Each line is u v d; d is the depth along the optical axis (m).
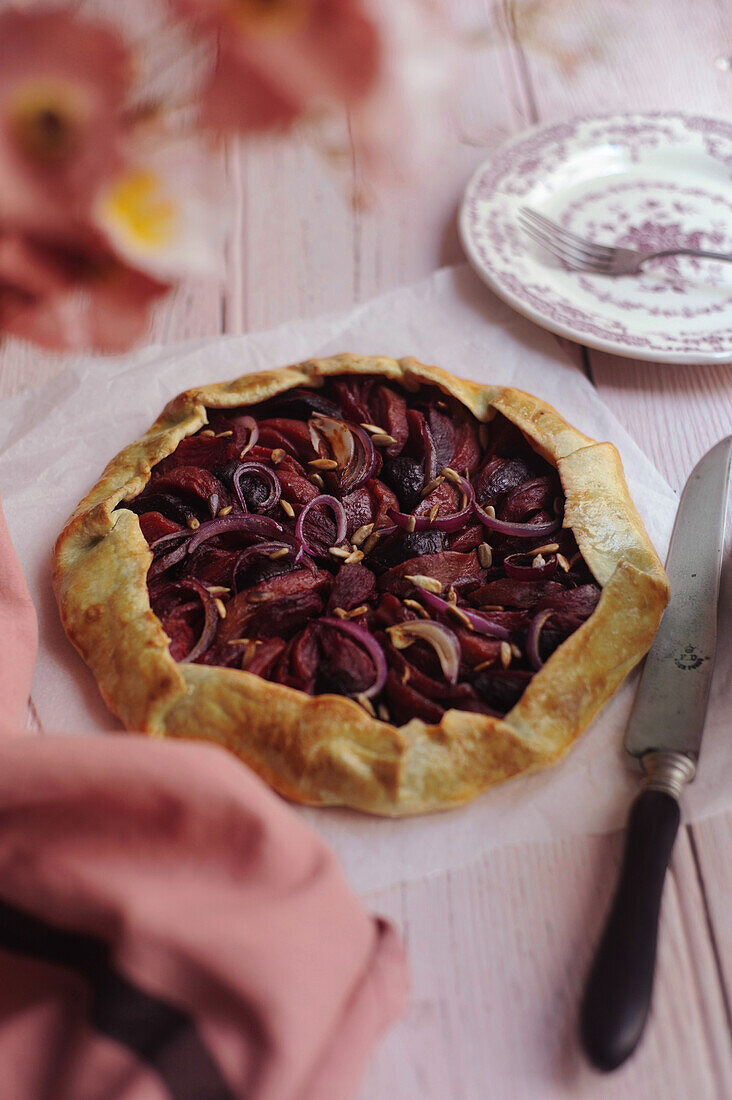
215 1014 0.55
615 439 0.81
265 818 0.58
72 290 0.52
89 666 0.69
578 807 0.65
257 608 0.69
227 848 0.58
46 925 0.56
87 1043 0.54
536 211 0.94
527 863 0.64
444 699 0.67
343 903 0.58
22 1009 0.56
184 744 0.59
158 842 0.58
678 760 0.64
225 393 0.78
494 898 0.63
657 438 0.82
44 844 0.58
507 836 0.65
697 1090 0.59
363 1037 0.56
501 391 0.79
